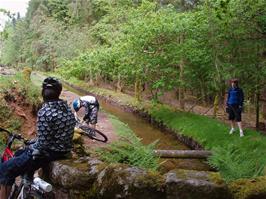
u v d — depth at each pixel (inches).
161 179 175.3
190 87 804.0
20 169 182.2
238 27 553.6
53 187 196.7
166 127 689.0
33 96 408.5
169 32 733.9
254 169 251.0
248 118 751.7
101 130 508.1
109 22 1332.4
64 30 1966.0
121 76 1042.1
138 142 253.3
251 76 613.3
